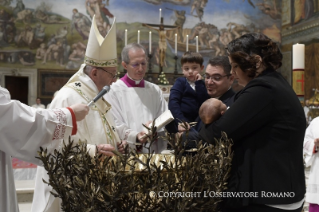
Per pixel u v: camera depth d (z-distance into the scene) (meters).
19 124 1.63
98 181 1.24
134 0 12.27
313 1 11.34
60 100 2.09
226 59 2.30
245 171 1.46
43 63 11.52
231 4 13.04
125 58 2.78
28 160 1.70
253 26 13.16
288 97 1.46
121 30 12.12
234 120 1.44
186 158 1.28
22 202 4.09
